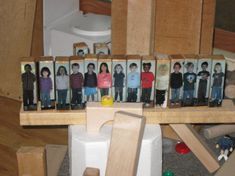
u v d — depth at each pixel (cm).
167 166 120
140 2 116
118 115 93
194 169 119
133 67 101
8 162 135
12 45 174
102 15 187
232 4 158
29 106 103
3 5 172
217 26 164
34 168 100
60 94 102
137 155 94
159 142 102
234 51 161
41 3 174
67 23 183
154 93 104
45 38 182
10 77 177
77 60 100
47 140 148
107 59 100
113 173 94
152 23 119
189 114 104
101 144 98
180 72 102
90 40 173
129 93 103
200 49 130
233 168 112
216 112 104
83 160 100
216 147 128
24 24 171
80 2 189
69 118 104
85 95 103
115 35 132
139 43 119
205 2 125
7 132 154
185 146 126
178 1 123
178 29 126
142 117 93
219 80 103
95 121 101
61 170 119
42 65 99
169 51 128
